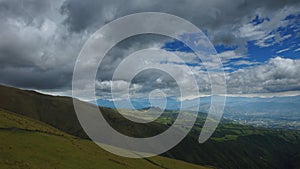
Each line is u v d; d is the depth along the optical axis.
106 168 59.47
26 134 69.12
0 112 94.56
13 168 43.19
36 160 50.97
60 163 53.41
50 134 78.50
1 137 60.38
